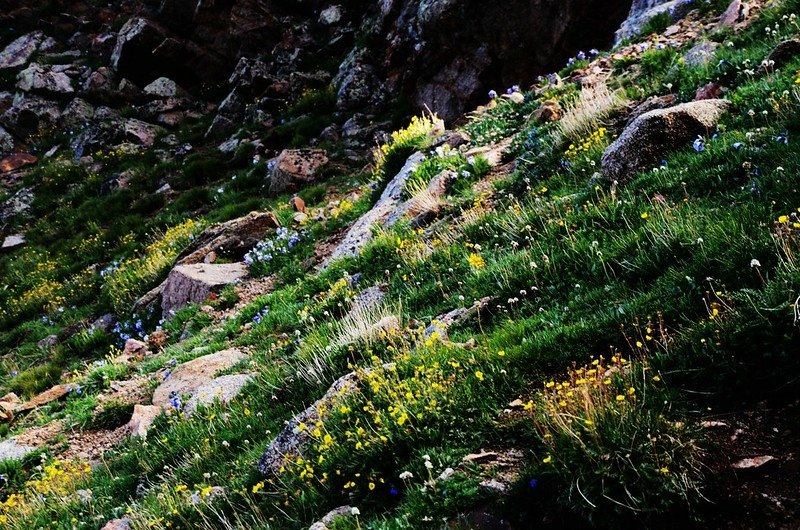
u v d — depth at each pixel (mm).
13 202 25797
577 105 10734
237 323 11453
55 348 15523
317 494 4902
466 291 7543
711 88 8703
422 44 22031
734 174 6375
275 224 16125
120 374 11266
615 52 13297
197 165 23578
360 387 5902
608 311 5395
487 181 11023
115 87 31344
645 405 4148
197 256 15578
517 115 13258
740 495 3520
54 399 11438
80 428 9680
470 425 4789
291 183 19641
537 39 18984
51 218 24406
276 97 26891
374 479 4734
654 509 3520
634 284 5777
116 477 7574
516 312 6422
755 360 4176
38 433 9891
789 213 5168
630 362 4543
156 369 10953
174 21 31578
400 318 7461
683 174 6863
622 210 6855
